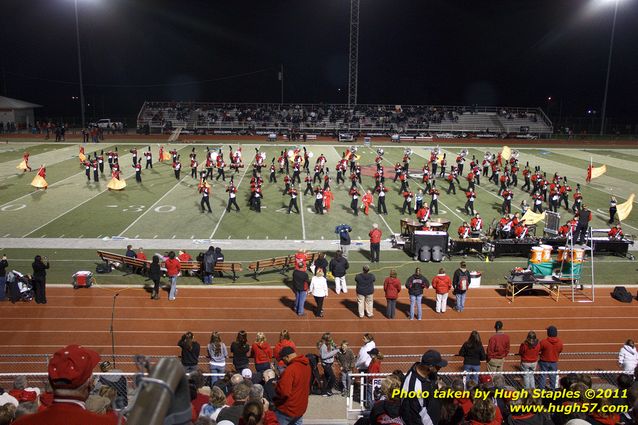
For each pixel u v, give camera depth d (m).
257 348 11.27
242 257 21.95
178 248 22.95
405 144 60.66
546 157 50.69
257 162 38.53
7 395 7.10
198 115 69.31
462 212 29.39
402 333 15.76
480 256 22.47
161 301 17.75
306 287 16.67
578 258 18.34
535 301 18.22
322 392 11.48
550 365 11.09
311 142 61.41
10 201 30.38
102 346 14.77
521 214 25.48
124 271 20.33
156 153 49.50
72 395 2.16
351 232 25.61
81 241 23.62
